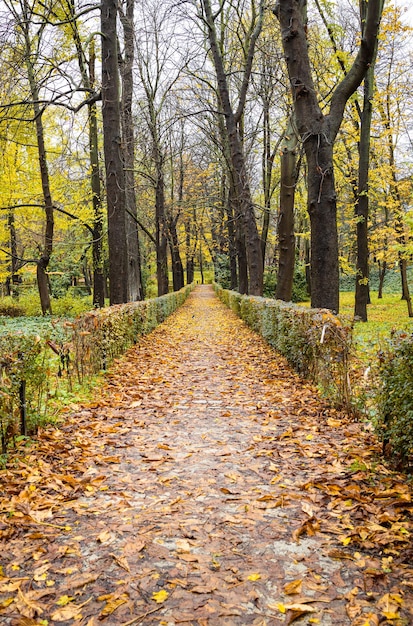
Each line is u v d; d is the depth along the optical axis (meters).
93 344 8.31
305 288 36.09
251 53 17.45
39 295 22.56
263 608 2.39
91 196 20.48
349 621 2.29
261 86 20.66
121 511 3.49
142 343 13.09
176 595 2.49
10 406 4.56
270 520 3.33
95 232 22.05
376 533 3.06
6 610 2.39
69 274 30.30
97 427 5.67
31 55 10.44
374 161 21.08
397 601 2.39
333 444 4.92
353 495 3.61
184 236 46.62
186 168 32.28
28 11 10.78
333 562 2.80
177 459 4.62
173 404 6.88
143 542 3.02
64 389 7.07
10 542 3.06
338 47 17.34
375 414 5.20
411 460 3.91
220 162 25.20
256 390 7.74
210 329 17.92
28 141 19.05
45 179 18.50
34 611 2.38
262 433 5.45
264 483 4.01
